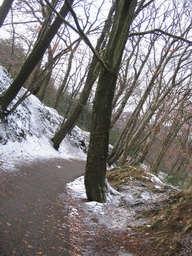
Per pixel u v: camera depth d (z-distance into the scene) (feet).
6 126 27.35
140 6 34.63
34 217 12.78
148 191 24.12
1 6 29.48
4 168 18.67
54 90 91.15
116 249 12.08
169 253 10.87
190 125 55.06
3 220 10.85
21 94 41.14
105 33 38.55
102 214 17.99
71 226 14.07
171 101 44.09
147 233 13.79
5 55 49.80
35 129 39.70
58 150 45.37
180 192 17.65
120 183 29.50
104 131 19.56
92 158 20.13
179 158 68.28
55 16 26.71
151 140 46.57
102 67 18.57
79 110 44.57
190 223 12.42
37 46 26.53
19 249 9.12
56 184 22.43
